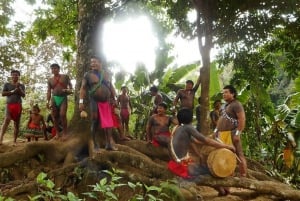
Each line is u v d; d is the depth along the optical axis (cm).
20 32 1264
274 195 615
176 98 905
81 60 803
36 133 944
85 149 732
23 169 703
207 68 855
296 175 1043
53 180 642
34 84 1817
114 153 646
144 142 763
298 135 1030
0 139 786
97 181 636
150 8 1080
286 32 968
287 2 808
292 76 1048
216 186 594
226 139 627
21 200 595
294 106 1121
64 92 768
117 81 1270
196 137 570
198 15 873
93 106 654
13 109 807
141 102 1248
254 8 849
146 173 633
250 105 1168
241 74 1034
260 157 1165
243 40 888
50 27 1196
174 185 564
